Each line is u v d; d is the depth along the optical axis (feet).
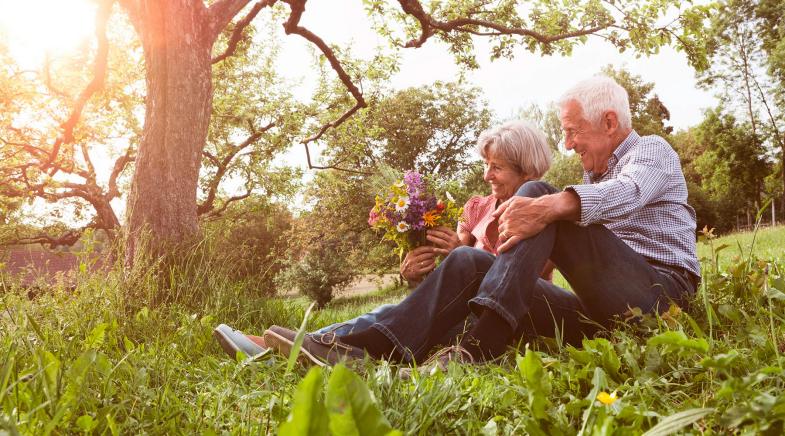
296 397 1.86
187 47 17.51
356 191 88.74
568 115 8.51
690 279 7.71
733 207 150.20
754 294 6.70
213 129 58.44
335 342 6.61
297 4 31.04
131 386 4.90
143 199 16.28
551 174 115.55
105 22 32.99
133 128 56.95
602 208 6.84
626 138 8.23
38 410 3.88
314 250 88.17
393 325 6.73
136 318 10.07
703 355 4.75
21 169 56.54
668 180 7.78
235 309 12.60
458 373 5.41
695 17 35.12
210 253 14.28
